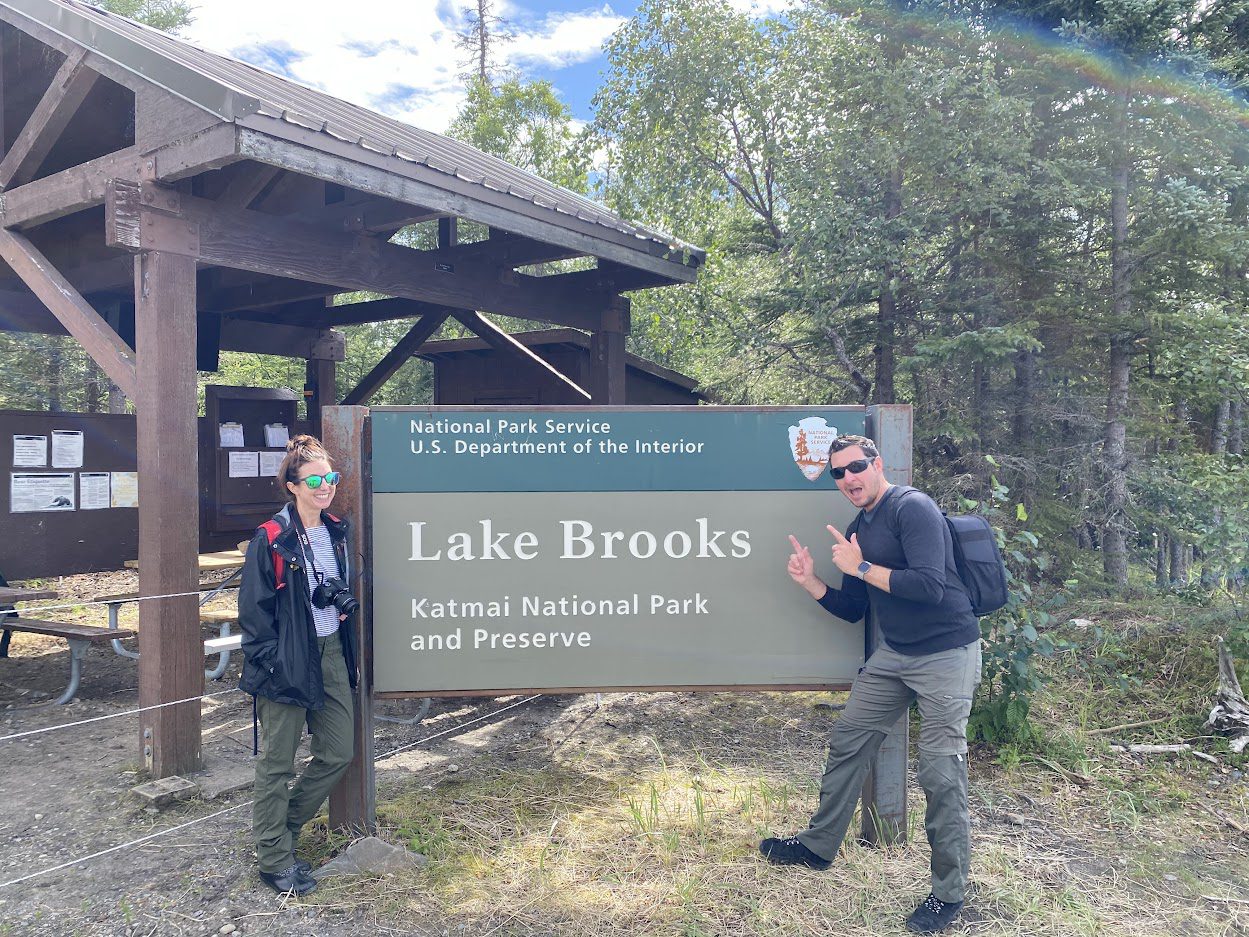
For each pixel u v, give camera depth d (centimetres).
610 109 1535
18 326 811
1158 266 819
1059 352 848
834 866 332
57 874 328
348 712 323
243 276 769
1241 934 292
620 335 825
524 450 349
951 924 294
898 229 813
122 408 1759
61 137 627
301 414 1803
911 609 301
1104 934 290
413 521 346
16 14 500
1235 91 769
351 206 571
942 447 886
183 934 287
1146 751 450
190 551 424
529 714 529
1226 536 614
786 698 558
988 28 855
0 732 491
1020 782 420
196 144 397
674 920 296
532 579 350
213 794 398
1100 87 800
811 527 356
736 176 1481
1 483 689
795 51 1290
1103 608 635
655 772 431
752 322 1006
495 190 536
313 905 304
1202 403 825
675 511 354
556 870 329
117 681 597
